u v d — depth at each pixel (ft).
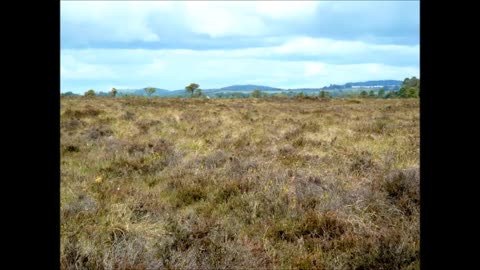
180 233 15.85
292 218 18.10
